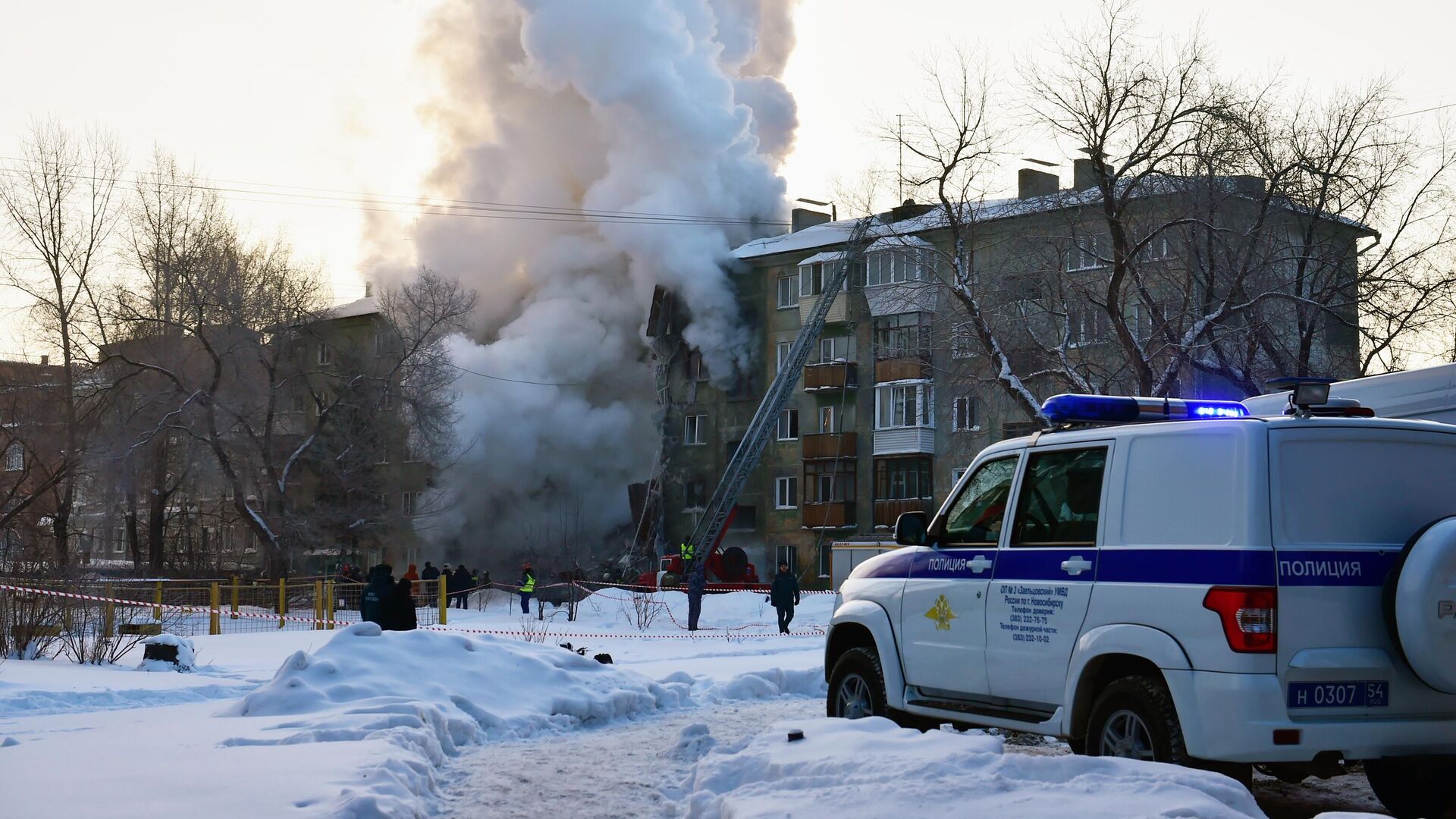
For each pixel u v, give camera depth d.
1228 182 27.42
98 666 17.19
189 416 46.28
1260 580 6.58
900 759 6.73
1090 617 7.39
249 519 45.62
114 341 48.00
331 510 49.16
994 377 30.67
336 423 50.69
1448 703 6.81
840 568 47.75
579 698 12.20
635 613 36.84
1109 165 28.03
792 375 53.66
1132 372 28.92
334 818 6.29
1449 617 6.56
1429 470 7.14
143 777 7.44
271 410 47.94
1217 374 27.47
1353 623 6.69
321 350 55.03
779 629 30.50
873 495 53.53
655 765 8.98
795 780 6.73
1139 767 6.09
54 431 46.78
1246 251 26.92
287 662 11.62
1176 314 28.33
